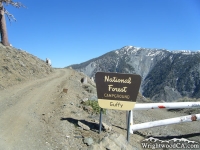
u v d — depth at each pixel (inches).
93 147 285.3
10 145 283.9
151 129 453.7
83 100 523.5
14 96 549.6
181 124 503.2
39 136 319.6
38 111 437.4
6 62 844.0
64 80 918.4
